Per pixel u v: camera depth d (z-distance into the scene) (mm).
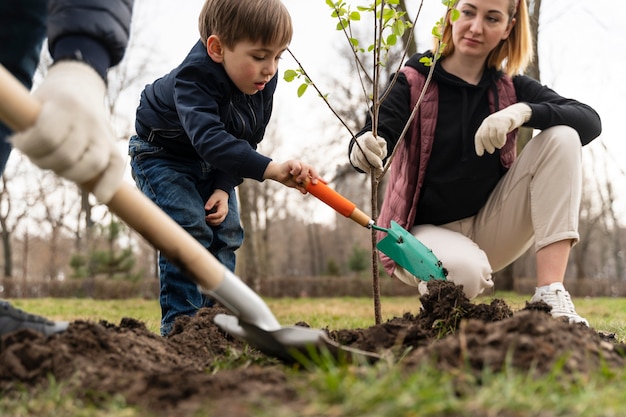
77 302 12656
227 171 2842
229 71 3131
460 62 3543
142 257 35750
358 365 1879
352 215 2773
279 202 38469
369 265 23625
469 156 3523
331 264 25734
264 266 28953
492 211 3557
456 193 3555
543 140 3293
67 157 1560
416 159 3533
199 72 3086
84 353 1841
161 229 1795
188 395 1559
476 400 1391
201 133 2896
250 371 1773
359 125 19141
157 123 3273
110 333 2053
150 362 1943
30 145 1528
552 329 1774
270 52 3064
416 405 1338
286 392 1521
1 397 1682
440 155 3539
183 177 3287
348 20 2984
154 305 10992
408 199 3547
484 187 3562
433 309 2559
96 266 19016
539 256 3203
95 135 1599
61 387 1656
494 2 3350
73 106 1566
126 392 1593
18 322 1983
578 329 1951
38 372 1756
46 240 36469
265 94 3457
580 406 1369
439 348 1719
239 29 2994
